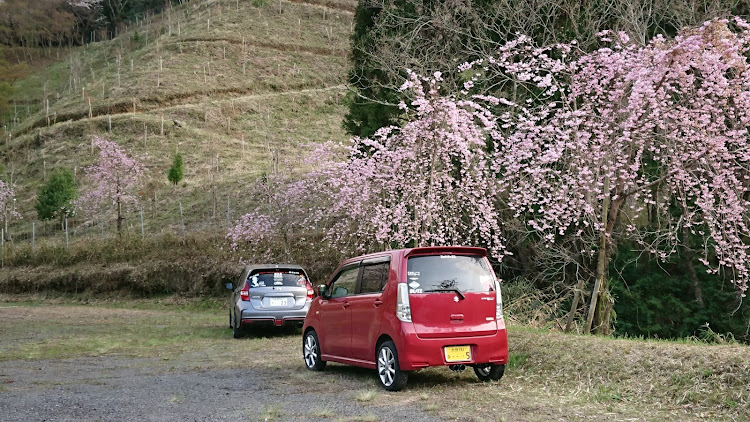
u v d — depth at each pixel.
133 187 40.59
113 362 9.18
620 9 12.80
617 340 7.71
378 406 5.64
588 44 13.14
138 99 59.00
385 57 15.03
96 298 24.28
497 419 5.01
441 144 12.81
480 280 6.69
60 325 15.78
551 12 14.67
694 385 5.60
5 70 73.69
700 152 10.57
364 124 18.88
